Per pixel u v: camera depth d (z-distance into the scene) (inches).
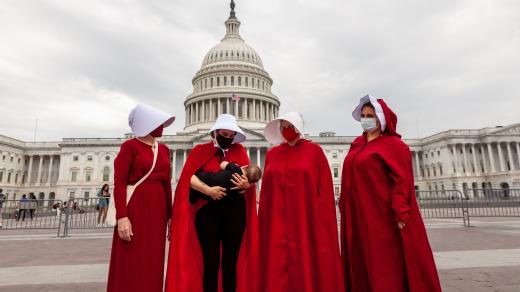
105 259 339.3
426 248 159.2
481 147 3142.2
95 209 887.1
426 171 3437.5
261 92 3437.5
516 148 3127.5
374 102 182.2
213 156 179.3
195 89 3668.8
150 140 177.3
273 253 168.6
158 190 168.2
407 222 159.3
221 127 173.2
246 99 3361.2
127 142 170.4
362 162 175.9
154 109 174.6
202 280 161.6
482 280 230.2
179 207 164.7
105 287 229.6
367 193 172.4
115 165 164.4
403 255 162.2
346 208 184.2
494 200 797.2
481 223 657.6
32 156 3440.0
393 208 161.3
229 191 163.8
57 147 3427.7
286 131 185.2
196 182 161.2
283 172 178.9
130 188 163.2
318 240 166.1
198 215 166.2
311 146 183.9
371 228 166.7
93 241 482.6
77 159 3144.7
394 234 164.7
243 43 3880.4
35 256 358.3
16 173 3316.9
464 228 565.6
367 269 166.4
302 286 161.5
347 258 181.2
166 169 176.2
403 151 170.4
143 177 165.5
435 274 156.8
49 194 3307.1
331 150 3235.7
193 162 171.5
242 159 185.0
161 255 162.2
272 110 3595.0
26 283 241.1
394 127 182.9
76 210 703.7
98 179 3095.5
